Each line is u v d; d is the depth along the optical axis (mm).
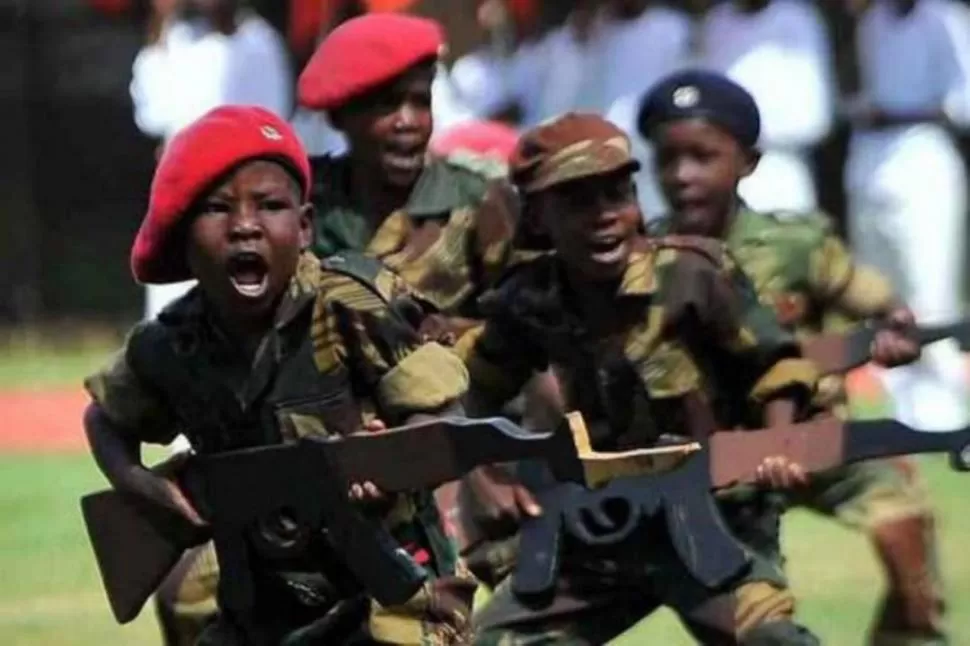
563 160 14219
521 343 14812
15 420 35594
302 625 13031
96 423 13523
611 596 14562
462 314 16641
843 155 43375
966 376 33281
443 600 13203
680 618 14695
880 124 32531
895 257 32594
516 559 14789
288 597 13008
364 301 12797
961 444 13953
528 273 14711
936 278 32562
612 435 14695
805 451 14148
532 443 12211
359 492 12562
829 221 17047
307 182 12883
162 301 34750
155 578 13453
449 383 12828
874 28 32594
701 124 16531
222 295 12734
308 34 37406
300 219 12812
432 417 12758
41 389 39000
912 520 17172
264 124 12664
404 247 16641
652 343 14484
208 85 36000
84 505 13516
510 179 15375
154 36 36938
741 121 16594
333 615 12953
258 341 12852
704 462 14219
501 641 14531
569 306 14586
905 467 17453
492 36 41406
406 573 12570
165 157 12812
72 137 49438
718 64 34312
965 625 20453
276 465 12789
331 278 12867
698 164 16578
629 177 14344
